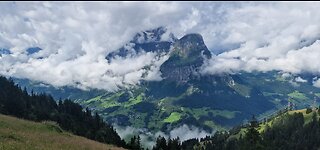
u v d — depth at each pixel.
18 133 51.38
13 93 188.38
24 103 174.62
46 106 198.88
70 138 64.19
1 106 151.25
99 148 56.38
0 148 36.84
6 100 162.12
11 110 154.88
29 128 63.44
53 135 60.88
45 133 61.47
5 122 61.69
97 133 164.88
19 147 39.38
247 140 123.25
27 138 48.09
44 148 41.84
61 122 163.25
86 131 154.12
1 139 42.97
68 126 153.88
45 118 162.75
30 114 158.38
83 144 56.69
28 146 40.97
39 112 168.50
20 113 155.38
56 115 172.62
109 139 162.62
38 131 62.53
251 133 123.62
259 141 122.25
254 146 120.50
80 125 175.75
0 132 47.91
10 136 46.38
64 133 73.31
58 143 49.53
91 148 53.25
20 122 67.88
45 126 70.88
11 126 59.22
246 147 121.88
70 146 49.53
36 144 44.16
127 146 174.00
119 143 169.38
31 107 176.00
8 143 40.66
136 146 179.00
